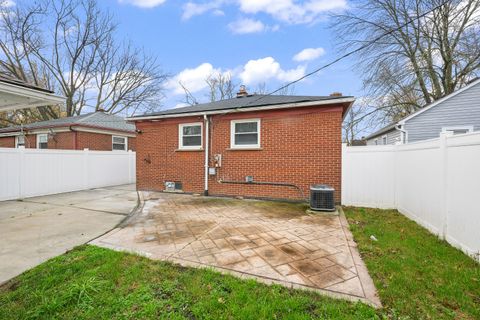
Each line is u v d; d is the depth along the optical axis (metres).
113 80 22.86
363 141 24.53
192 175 8.62
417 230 4.36
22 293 2.37
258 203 6.95
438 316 2.01
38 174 8.47
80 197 8.10
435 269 2.81
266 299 2.22
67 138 12.62
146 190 9.45
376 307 2.12
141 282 2.53
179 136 8.84
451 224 3.64
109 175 11.43
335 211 5.75
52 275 2.68
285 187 7.31
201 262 3.01
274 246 3.56
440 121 10.43
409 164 5.28
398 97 15.12
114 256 3.14
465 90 10.09
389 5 13.11
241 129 7.96
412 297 2.26
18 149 7.91
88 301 2.21
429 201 4.34
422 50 13.37
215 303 2.16
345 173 6.64
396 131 12.77
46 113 21.23
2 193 7.49
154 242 3.74
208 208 6.27
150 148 9.36
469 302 2.19
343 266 2.91
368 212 5.83
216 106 8.67
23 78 19.78
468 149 3.24
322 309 2.08
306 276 2.66
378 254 3.26
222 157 8.09
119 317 2.01
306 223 4.82
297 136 7.16
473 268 2.84
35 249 3.50
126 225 4.72
